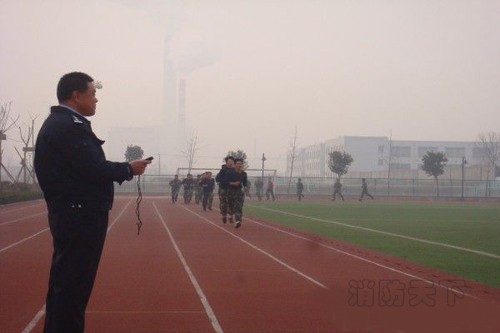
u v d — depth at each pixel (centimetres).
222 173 2553
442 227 2562
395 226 2592
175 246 1742
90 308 917
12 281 1152
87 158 545
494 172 9044
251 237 2028
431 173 7856
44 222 2631
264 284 1131
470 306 940
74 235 554
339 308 921
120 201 5003
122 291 1054
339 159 8125
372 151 10975
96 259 569
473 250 1730
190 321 842
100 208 565
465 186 7350
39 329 793
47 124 555
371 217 3189
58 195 554
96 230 563
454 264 1443
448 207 4566
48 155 552
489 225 2694
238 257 1514
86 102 575
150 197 6034
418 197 6806
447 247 1802
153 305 941
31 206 4028
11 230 2239
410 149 10956
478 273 1305
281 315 880
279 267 1348
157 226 2448
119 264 1380
